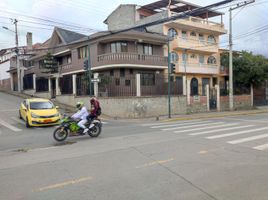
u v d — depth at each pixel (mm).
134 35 27156
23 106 17781
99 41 27734
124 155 8008
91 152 8562
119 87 23797
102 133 12922
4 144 10766
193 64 34250
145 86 24047
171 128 14156
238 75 33219
